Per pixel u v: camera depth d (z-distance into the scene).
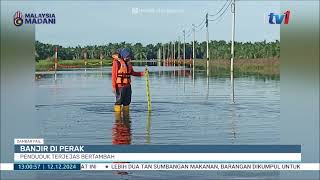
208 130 11.38
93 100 14.20
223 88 16.45
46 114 12.98
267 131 11.36
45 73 15.87
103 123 12.31
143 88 16.52
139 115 13.32
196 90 16.09
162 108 13.94
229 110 13.45
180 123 12.26
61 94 14.70
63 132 11.40
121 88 13.92
